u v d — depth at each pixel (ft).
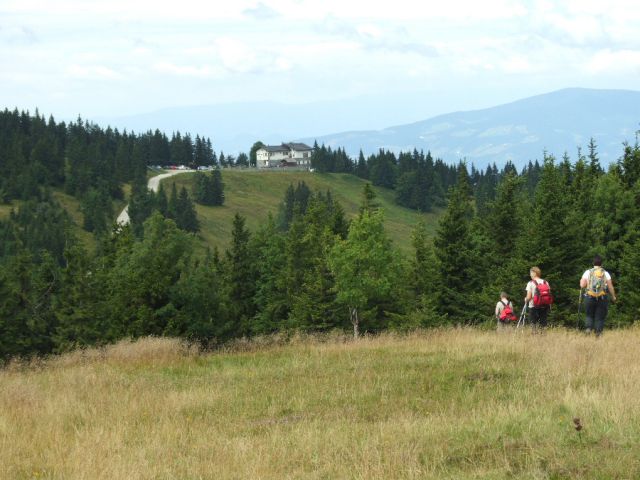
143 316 143.02
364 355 55.88
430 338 63.36
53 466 28.73
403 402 37.09
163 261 146.92
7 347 182.39
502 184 154.92
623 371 38.32
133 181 614.34
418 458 25.63
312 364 53.42
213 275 158.51
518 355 48.21
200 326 148.25
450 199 150.82
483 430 28.27
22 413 40.19
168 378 52.75
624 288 102.94
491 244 150.71
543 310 59.52
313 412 37.01
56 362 65.77
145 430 34.91
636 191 115.85
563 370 40.96
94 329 172.86
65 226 466.70
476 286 147.02
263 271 209.46
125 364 60.44
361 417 34.86
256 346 70.54
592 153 156.15
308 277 183.93
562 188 144.66
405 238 573.33
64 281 189.78
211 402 41.39
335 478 24.11
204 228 543.80
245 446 29.50
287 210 570.05
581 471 21.85
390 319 168.86
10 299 190.19
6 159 624.59
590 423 27.45
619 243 112.16
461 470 23.73
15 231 448.65
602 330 54.60
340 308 170.81
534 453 24.14
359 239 156.25
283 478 24.76
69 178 597.93
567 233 113.70
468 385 40.01
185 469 27.27
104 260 198.29
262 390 44.37
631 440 24.41
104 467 27.58
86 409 40.98
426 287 152.35
